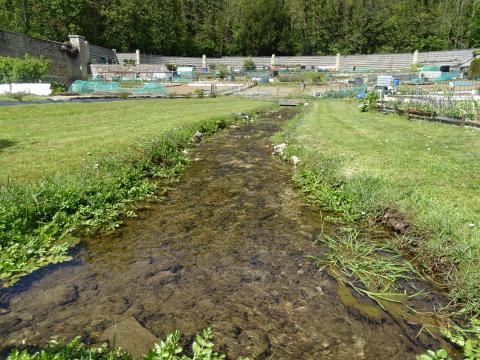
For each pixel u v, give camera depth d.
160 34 71.69
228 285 3.47
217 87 45.06
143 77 52.22
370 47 76.88
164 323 2.89
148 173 7.41
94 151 7.77
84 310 3.03
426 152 7.70
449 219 4.21
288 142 10.48
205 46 79.00
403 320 3.00
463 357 2.62
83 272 3.67
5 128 10.47
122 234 4.64
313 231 4.78
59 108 16.81
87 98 26.98
